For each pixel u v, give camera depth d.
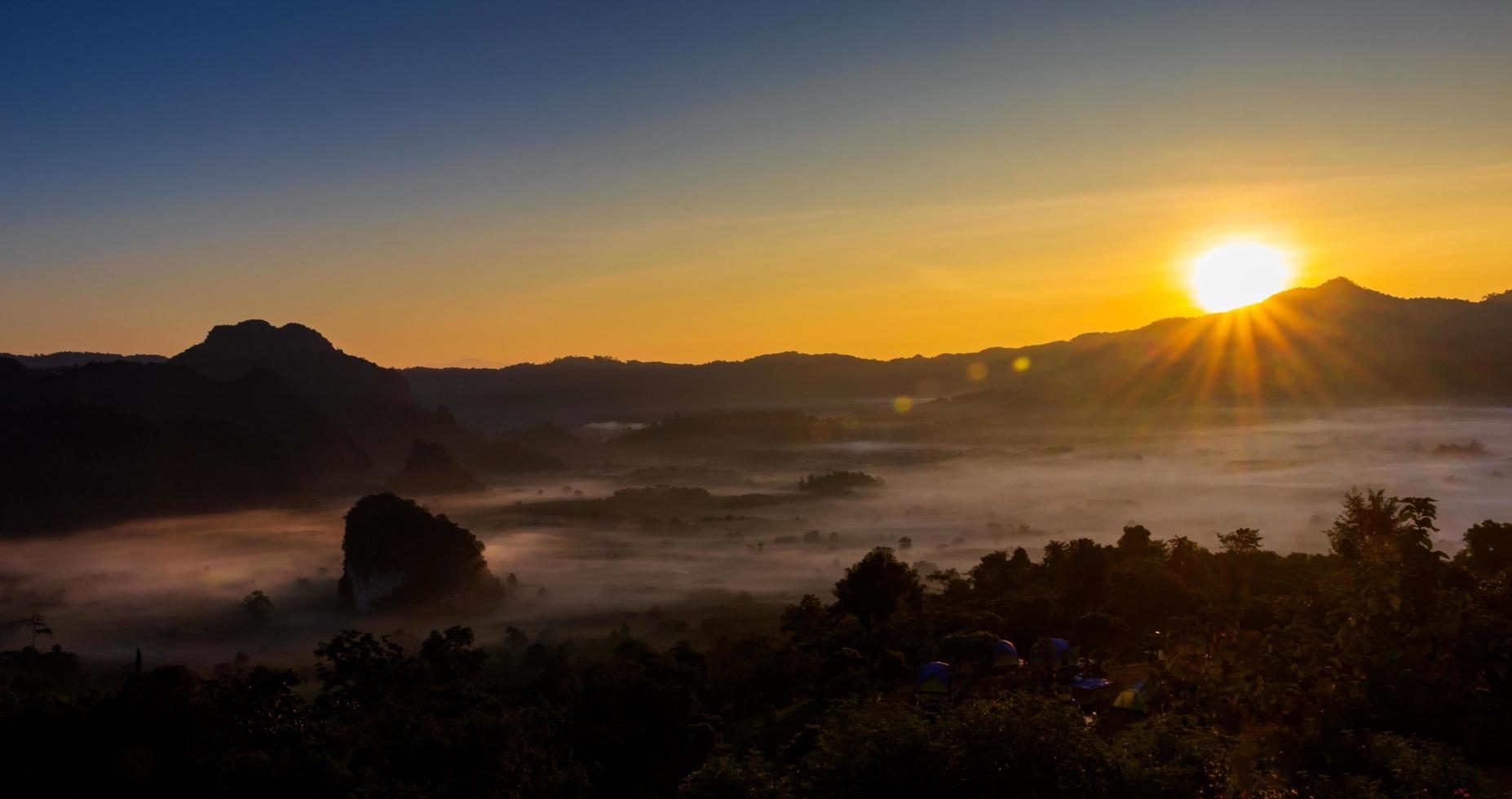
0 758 39.59
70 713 42.09
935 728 22.23
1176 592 73.56
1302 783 25.36
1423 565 36.19
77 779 39.78
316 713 47.41
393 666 56.00
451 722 41.56
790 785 24.98
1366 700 29.67
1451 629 31.33
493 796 38.53
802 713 59.97
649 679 60.44
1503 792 22.48
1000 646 57.56
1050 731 21.31
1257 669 33.69
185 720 41.94
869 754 22.09
